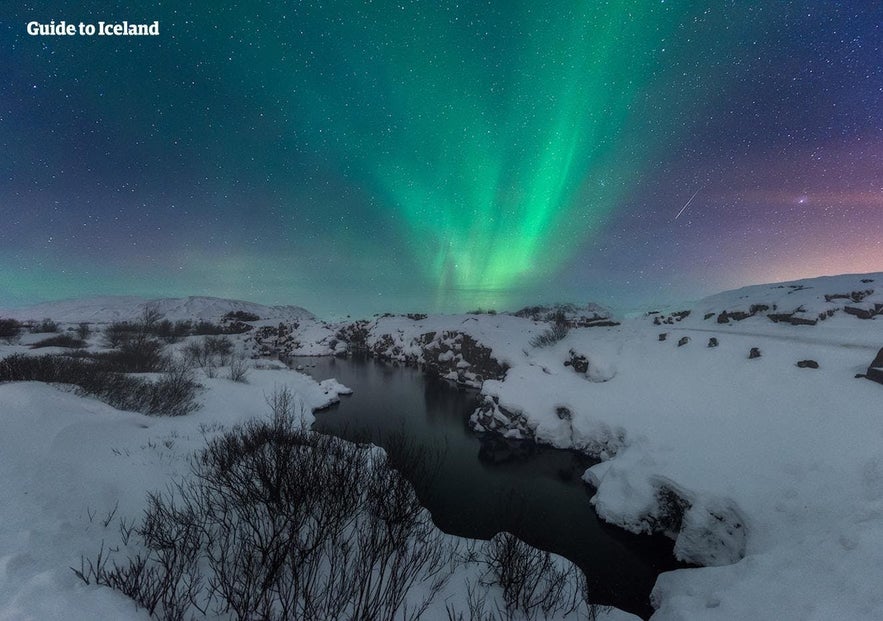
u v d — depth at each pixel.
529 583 5.02
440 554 5.43
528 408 14.67
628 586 6.58
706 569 5.82
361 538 4.82
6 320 29.44
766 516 6.30
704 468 7.95
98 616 2.80
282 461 5.51
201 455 7.59
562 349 19.66
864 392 8.16
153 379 14.36
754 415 9.16
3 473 5.10
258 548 4.05
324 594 3.60
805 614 4.02
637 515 8.15
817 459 6.97
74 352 20.00
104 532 4.52
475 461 12.27
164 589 3.38
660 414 11.09
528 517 8.73
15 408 6.85
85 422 7.34
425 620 3.97
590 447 12.50
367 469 6.36
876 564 4.17
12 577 3.21
